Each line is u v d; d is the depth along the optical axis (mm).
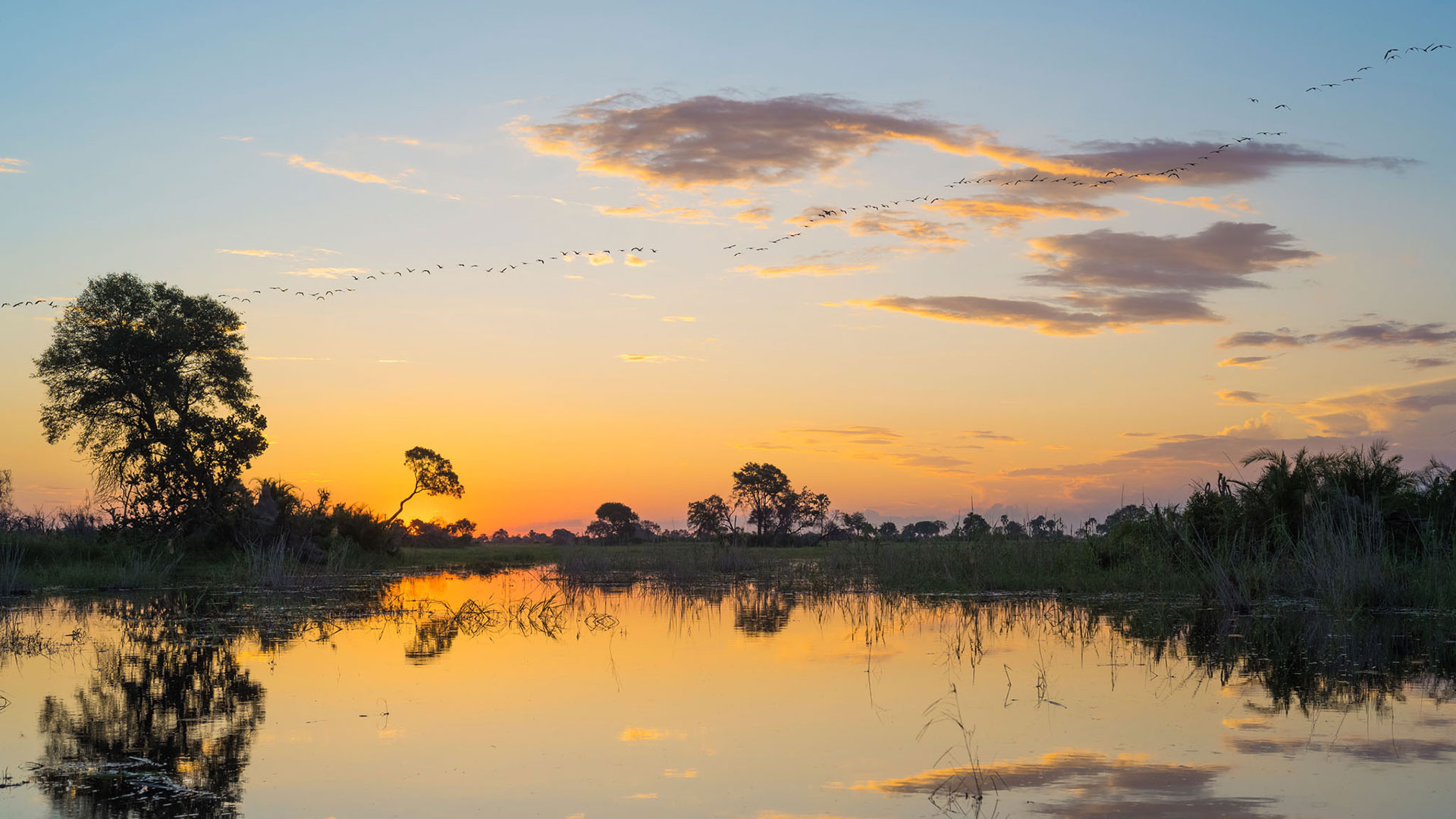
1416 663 12594
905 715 9844
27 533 38156
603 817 6887
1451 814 6832
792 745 8734
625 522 95188
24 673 12734
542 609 20156
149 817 6922
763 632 16250
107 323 40312
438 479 79500
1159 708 10094
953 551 26312
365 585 29656
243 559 32906
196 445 41188
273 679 12078
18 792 7520
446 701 10633
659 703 10461
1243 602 18422
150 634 16797
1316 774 7766
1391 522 21922
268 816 6957
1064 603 20641
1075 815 6828
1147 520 24734
